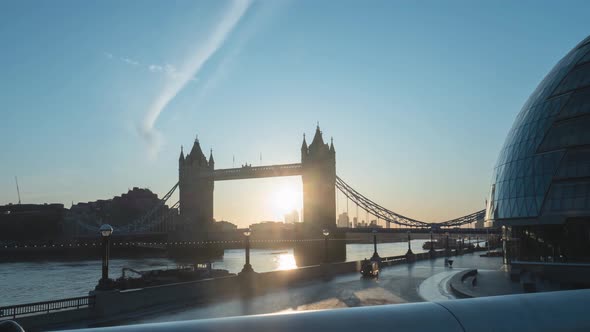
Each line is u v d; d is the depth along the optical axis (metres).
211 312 22.36
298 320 3.56
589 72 40.44
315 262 145.00
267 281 32.50
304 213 189.75
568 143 39.09
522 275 38.25
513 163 43.75
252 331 3.44
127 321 20.30
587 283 35.91
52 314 19.42
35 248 188.00
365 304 24.78
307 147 196.62
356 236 193.38
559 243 39.84
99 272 118.69
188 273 43.09
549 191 39.34
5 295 74.19
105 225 22.59
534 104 44.62
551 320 3.94
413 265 54.31
